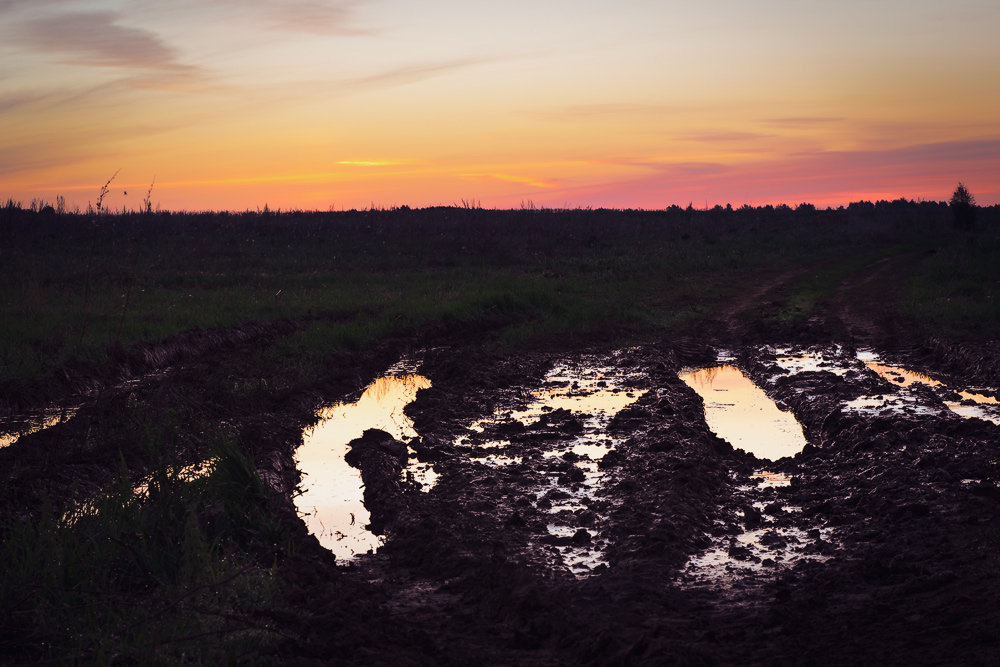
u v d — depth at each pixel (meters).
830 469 8.45
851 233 52.03
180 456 7.93
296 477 8.70
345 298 21.56
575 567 6.18
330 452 9.61
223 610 4.82
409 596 5.74
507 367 14.41
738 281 26.86
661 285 25.92
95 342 13.37
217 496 6.55
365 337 16.19
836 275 27.62
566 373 14.22
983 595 5.01
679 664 4.18
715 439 9.79
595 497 7.77
